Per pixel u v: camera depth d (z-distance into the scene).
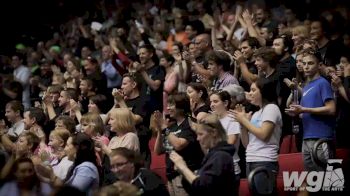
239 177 12.24
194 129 11.80
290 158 13.35
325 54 15.60
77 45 25.55
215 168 10.49
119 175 11.09
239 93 13.21
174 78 16.38
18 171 11.79
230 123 12.20
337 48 15.56
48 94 16.81
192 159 11.99
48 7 31.25
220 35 20.23
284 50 15.11
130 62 18.88
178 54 17.16
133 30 23.59
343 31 17.12
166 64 17.38
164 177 14.30
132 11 27.59
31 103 21.91
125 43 21.14
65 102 16.56
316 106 12.34
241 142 13.09
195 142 12.01
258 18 20.56
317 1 23.55
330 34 16.30
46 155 13.56
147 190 11.11
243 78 15.38
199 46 16.84
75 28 27.56
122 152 11.09
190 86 13.62
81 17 29.06
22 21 30.91
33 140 13.88
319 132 12.23
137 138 13.02
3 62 25.23
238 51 14.72
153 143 15.15
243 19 18.38
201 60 16.70
